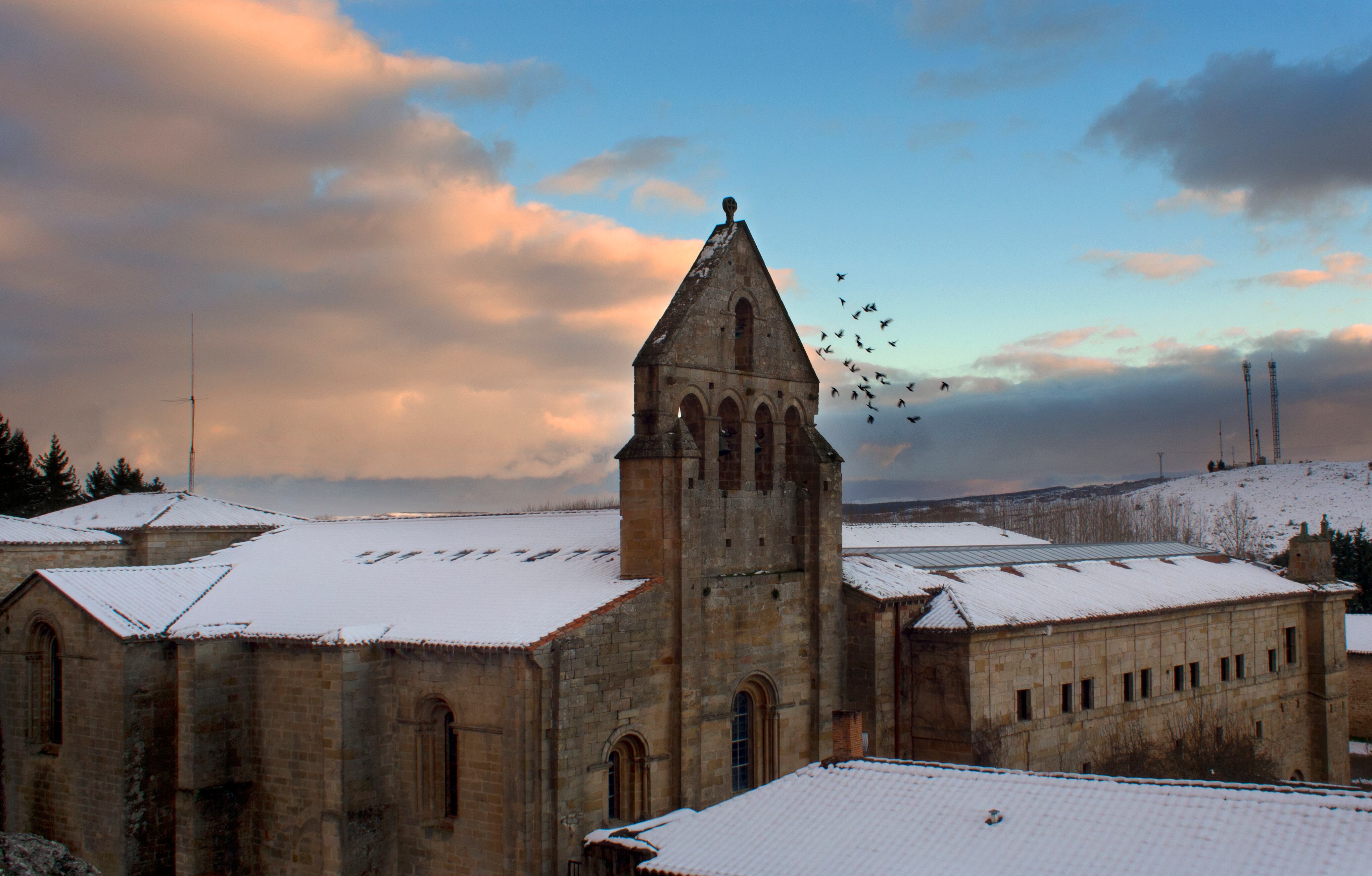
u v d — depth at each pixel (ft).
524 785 109.29
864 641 146.82
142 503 185.37
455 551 151.84
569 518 156.15
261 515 191.83
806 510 145.79
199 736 129.49
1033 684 155.94
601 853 98.58
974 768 100.12
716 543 132.67
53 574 140.56
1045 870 81.05
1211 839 80.64
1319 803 81.76
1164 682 183.32
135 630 132.87
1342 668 226.99
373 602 134.62
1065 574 187.83
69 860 68.64
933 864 84.58
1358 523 581.53
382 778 123.34
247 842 132.98
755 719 138.00
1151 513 597.93
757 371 141.08
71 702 137.08
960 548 201.77
